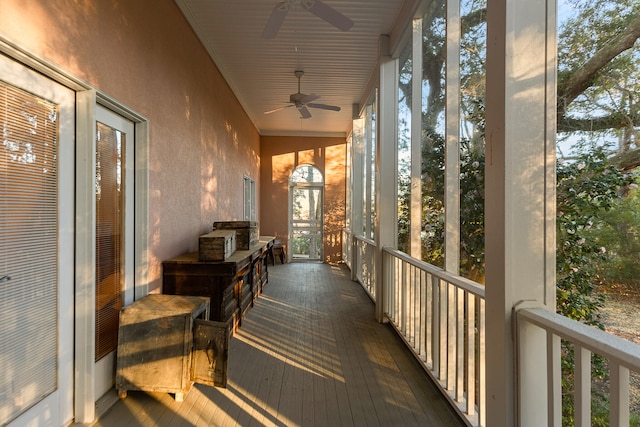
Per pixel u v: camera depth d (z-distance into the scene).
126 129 2.55
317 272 7.41
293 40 4.25
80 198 2.02
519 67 1.47
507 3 1.46
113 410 2.15
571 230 1.38
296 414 2.14
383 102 4.12
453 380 2.25
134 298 2.66
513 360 1.46
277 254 8.62
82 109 2.01
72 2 1.84
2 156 1.56
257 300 4.93
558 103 1.45
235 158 6.05
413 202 3.27
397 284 3.49
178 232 3.42
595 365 1.38
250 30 3.99
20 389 1.65
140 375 2.25
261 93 6.21
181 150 3.46
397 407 2.22
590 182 1.29
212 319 3.13
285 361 2.90
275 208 8.95
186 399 2.29
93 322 2.05
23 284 1.67
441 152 2.71
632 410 1.17
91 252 2.03
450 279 2.18
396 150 4.11
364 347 3.21
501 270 1.48
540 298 1.47
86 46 1.96
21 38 1.52
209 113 4.46
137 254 2.68
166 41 3.08
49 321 1.83
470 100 2.29
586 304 1.30
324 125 8.39
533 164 1.48
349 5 3.53
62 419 1.91
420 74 3.27
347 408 2.21
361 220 6.69
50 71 1.73
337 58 4.78
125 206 2.53
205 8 3.55
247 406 2.22
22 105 1.66
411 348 2.93
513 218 1.47
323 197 8.98
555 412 1.28
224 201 5.25
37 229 1.75
